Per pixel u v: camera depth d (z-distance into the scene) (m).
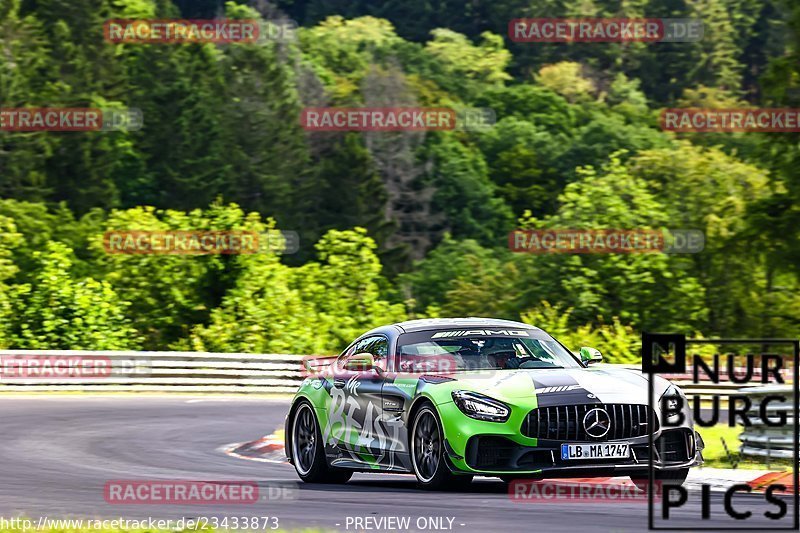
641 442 27.41
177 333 113.06
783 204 109.00
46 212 190.88
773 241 109.19
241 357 80.44
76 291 103.75
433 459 28.38
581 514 23.83
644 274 121.88
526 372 28.92
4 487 30.52
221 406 67.50
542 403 27.16
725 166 152.00
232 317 106.38
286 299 110.31
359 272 127.12
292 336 106.62
